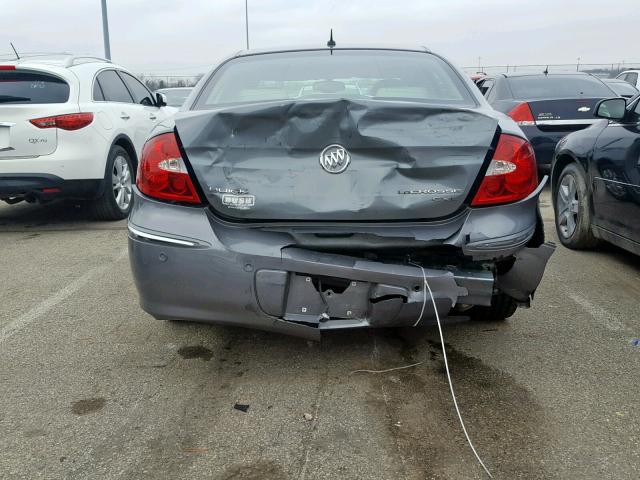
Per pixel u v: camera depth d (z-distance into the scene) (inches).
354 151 105.1
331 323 110.6
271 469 92.3
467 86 134.6
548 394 113.2
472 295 110.7
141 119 295.7
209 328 145.9
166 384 119.1
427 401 111.2
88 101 247.3
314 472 91.4
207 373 123.3
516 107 302.7
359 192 105.2
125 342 138.9
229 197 106.3
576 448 96.4
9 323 151.3
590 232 201.3
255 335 141.2
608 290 170.2
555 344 134.6
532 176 112.5
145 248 110.6
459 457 94.6
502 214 108.9
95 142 244.1
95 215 264.7
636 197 166.4
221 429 103.2
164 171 109.8
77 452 97.3
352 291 109.0
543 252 115.9
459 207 107.7
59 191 235.3
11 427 104.7
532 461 93.4
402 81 134.0
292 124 104.6
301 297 109.0
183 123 109.9
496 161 108.3
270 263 105.8
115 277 187.6
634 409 107.6
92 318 153.8
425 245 106.9
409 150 105.0
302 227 107.0
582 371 122.0
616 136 181.5
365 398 112.3
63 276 189.6
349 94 130.0
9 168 228.1
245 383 119.0
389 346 134.3
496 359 127.6
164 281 110.4
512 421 104.3
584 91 328.8
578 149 204.8
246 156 106.6
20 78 238.1
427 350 132.3
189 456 95.9
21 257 212.8
